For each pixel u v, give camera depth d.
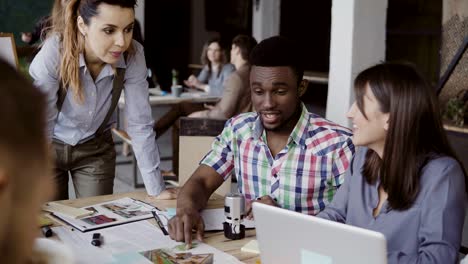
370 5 4.43
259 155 2.04
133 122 2.35
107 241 1.72
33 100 0.49
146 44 10.02
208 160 2.15
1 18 7.18
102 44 2.08
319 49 9.22
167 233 1.80
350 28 4.41
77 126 2.38
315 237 1.17
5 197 0.48
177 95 5.18
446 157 1.50
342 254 1.14
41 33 2.29
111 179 2.58
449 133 4.78
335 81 4.57
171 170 5.50
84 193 2.53
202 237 1.76
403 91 1.44
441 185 1.47
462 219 1.47
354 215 1.67
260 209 1.26
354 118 1.53
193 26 9.84
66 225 1.85
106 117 2.43
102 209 2.02
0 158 0.47
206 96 5.24
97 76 2.29
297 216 1.19
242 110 4.45
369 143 1.54
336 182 1.99
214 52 5.70
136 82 2.36
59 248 0.82
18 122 0.47
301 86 2.00
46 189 0.50
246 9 8.68
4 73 0.48
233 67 5.48
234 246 1.71
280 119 1.94
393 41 7.62
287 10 8.98
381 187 1.63
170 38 10.15
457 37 4.85
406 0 7.42
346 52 4.46
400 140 1.46
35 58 2.23
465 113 4.80
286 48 1.90
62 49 2.18
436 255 1.39
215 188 2.13
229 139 2.11
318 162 1.98
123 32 2.09
